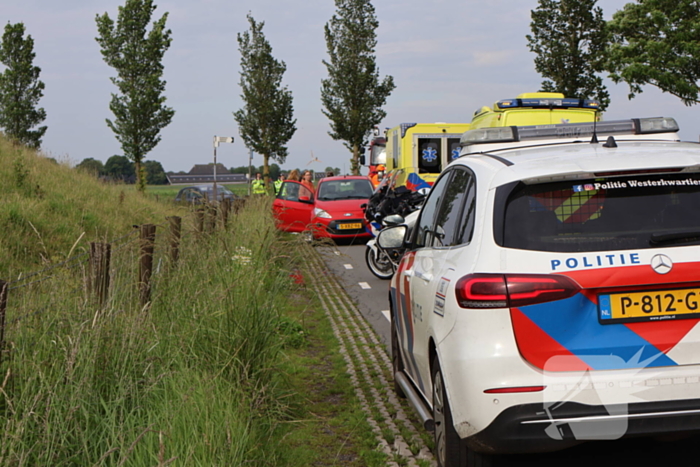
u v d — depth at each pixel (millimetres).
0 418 3943
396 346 5949
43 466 3676
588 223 3598
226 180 170625
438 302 3994
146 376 4578
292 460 4586
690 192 3662
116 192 19938
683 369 3449
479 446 3580
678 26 34188
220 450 3906
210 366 5172
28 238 11727
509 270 3523
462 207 4270
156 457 3684
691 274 3447
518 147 4637
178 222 7344
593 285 3447
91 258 5285
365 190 21016
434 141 22609
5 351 4301
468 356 3531
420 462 4531
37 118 40406
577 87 39875
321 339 8383
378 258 13477
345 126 52000
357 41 51781
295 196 20750
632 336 3461
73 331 4410
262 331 5621
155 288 6105
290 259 8227
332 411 5711
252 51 52844
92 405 4184
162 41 36125
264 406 5062
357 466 4586
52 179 17812
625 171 3680
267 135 53250
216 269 6500
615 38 36375
